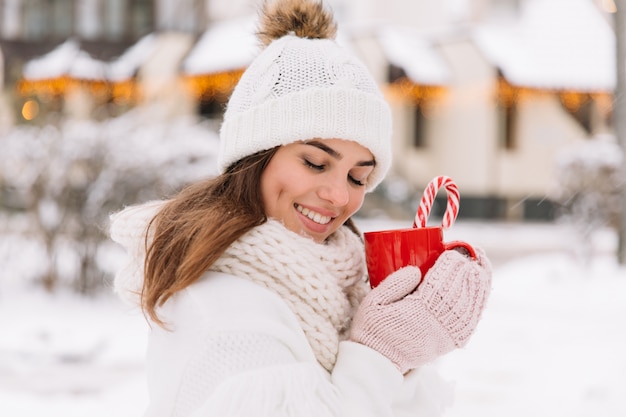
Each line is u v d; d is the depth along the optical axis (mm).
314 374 1188
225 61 19094
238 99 1470
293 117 1380
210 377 1179
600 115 22547
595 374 5324
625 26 8664
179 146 8555
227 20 21828
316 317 1317
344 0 24172
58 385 5367
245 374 1144
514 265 12078
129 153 8461
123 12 21719
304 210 1434
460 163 23422
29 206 8633
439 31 24406
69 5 21656
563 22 23125
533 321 7684
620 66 8867
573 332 7059
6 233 8773
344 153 1410
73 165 8461
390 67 22062
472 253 1439
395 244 1407
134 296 1439
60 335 6953
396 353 1334
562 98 22141
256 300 1254
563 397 4855
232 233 1304
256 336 1199
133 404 4852
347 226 1782
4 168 8594
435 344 1347
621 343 6387
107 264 8562
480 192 23047
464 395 4945
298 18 1606
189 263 1272
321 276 1331
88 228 8484
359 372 1292
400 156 23438
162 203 1487
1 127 9258
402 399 1440
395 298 1361
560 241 18266
